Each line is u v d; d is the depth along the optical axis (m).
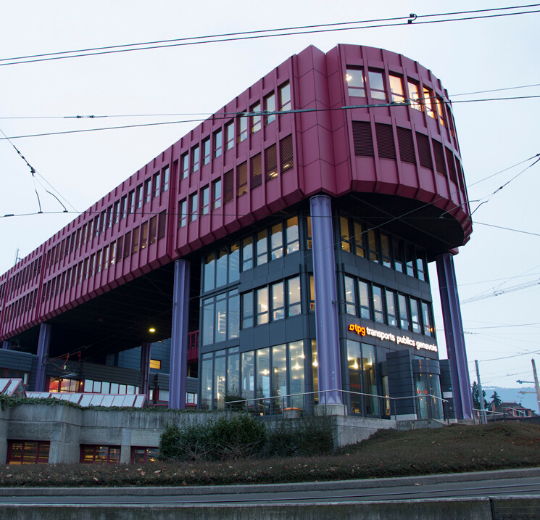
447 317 32.75
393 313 29.56
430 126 28.70
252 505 7.27
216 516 7.29
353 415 24.41
